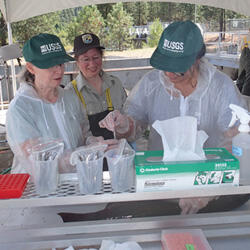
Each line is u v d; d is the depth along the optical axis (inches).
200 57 59.3
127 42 682.8
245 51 205.0
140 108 72.1
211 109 66.6
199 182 36.7
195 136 38.4
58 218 43.3
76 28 646.5
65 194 36.9
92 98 95.7
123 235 39.8
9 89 242.7
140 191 36.4
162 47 52.5
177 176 36.2
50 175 36.7
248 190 37.3
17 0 180.4
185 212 44.5
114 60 508.7
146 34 692.7
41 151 37.7
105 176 41.5
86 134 83.5
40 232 39.9
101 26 661.9
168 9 758.5
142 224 41.1
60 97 67.1
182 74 57.1
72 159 36.7
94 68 95.0
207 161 36.7
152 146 72.4
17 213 43.8
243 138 39.6
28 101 60.3
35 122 60.7
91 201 36.3
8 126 57.5
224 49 323.0
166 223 41.3
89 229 40.4
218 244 38.9
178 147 38.1
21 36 621.6
